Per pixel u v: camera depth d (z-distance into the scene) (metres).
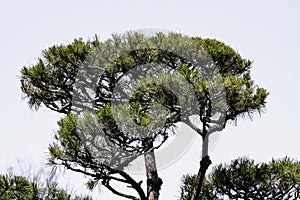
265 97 18.27
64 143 16.66
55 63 19.53
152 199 18.27
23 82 20.03
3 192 17.28
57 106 19.92
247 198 19.75
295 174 19.47
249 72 19.48
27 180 17.70
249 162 20.14
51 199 18.02
